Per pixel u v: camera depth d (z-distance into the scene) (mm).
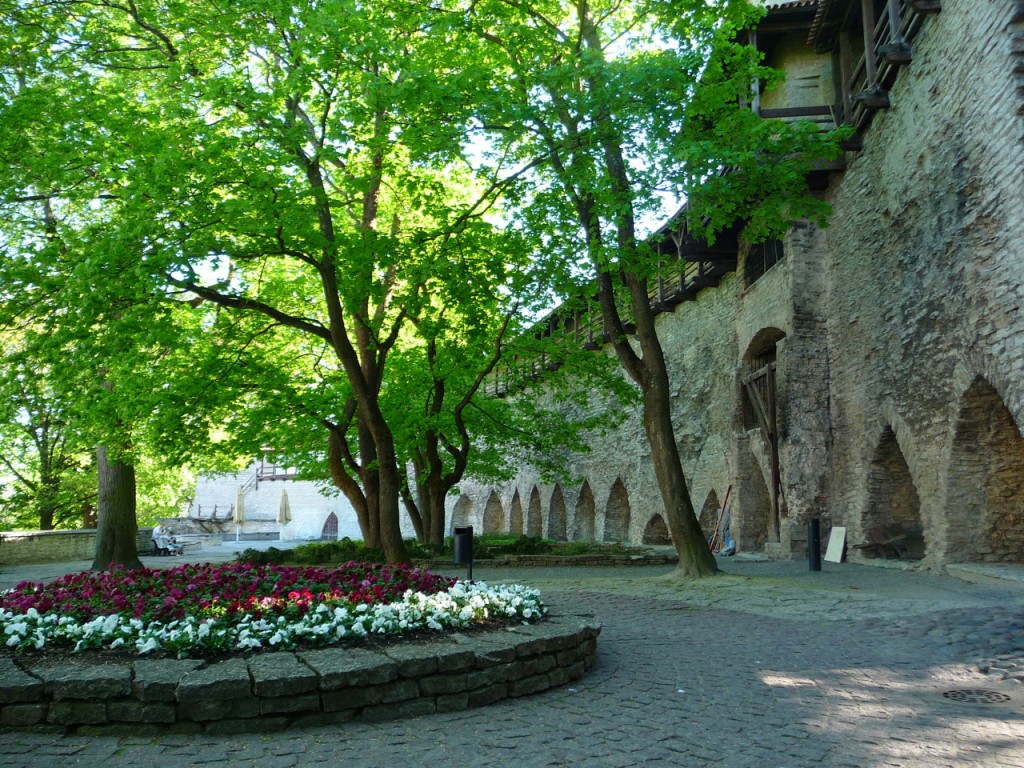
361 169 14156
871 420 15086
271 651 5008
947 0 11453
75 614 5555
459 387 21656
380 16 12836
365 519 18391
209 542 47188
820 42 17328
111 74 15797
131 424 14844
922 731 4523
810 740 4355
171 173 11422
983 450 11781
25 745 3979
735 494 21547
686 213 12789
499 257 14648
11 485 30672
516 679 5277
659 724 4648
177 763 3801
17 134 12375
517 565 17000
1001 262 10078
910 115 13000
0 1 13500
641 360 13383
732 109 12430
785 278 18156
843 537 16250
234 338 15602
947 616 8078
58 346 12133
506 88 12328
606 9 14625
